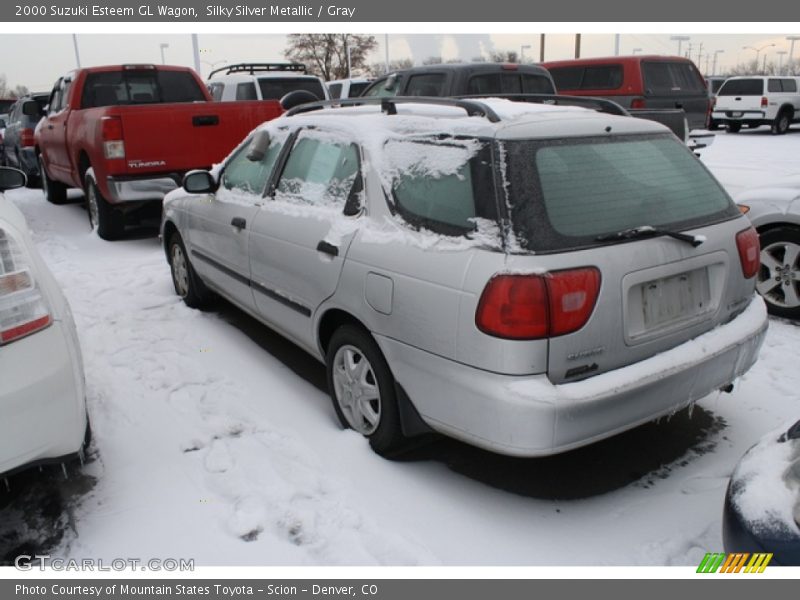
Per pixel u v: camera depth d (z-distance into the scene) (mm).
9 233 2805
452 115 3424
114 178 7551
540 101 4832
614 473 3381
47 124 10469
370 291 3242
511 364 2668
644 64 11820
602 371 2816
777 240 5316
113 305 5969
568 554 2807
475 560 2773
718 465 3412
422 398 3059
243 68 15109
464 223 2910
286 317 4117
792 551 2090
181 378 4426
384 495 3176
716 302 3211
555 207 2818
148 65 9742
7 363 2664
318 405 4051
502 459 3498
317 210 3768
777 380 4301
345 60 46812
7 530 2994
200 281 5664
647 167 3244
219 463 3426
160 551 2840
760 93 24688
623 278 2809
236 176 4906
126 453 3535
